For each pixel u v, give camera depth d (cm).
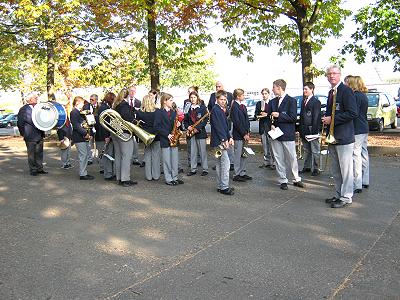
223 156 701
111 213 606
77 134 859
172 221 560
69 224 557
